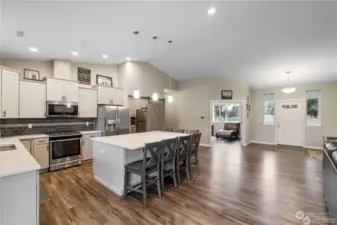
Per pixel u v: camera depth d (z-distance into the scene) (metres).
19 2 2.26
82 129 5.27
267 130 7.88
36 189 1.68
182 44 4.61
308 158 5.40
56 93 4.43
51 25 2.94
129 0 2.57
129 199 2.84
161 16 3.16
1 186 1.50
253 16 3.39
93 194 3.00
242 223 2.24
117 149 3.06
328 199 2.47
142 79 6.14
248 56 5.25
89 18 2.89
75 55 4.62
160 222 2.26
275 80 6.91
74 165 4.52
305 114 7.03
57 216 2.36
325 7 3.13
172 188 3.27
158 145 2.89
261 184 3.44
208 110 7.41
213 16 3.33
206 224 2.22
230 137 8.72
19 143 2.87
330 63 5.18
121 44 4.28
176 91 8.14
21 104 3.86
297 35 4.02
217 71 6.68
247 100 7.61
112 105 5.54
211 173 4.06
